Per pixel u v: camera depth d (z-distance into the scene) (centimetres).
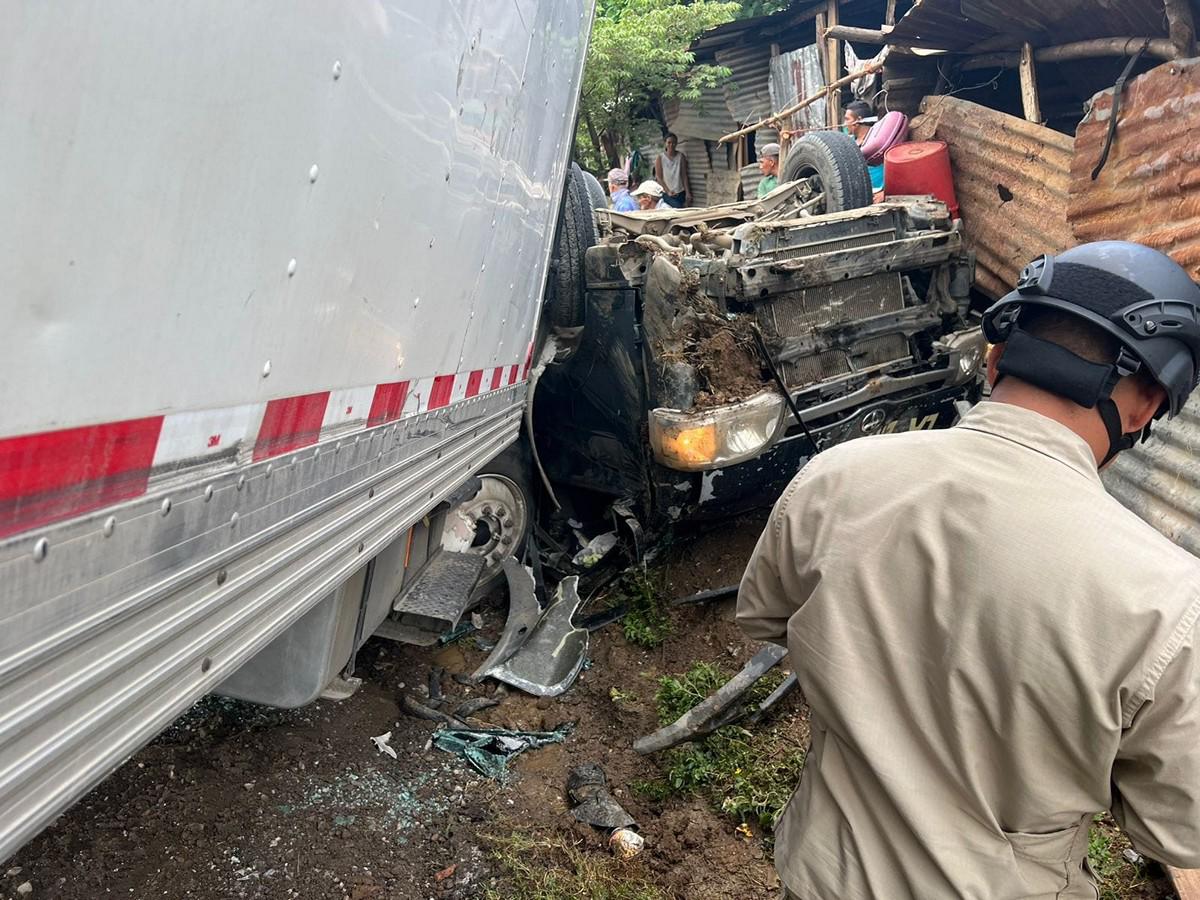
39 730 81
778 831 137
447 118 179
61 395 77
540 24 260
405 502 216
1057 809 107
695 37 1234
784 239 389
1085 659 99
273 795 285
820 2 1021
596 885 254
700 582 419
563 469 476
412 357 190
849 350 409
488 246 237
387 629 325
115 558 89
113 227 81
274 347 121
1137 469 397
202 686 117
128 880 245
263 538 129
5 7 64
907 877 112
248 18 98
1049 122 631
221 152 97
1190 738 96
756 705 326
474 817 285
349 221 139
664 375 372
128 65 79
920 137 623
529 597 396
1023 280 118
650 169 1497
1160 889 243
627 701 347
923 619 111
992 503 108
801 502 126
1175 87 390
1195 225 379
